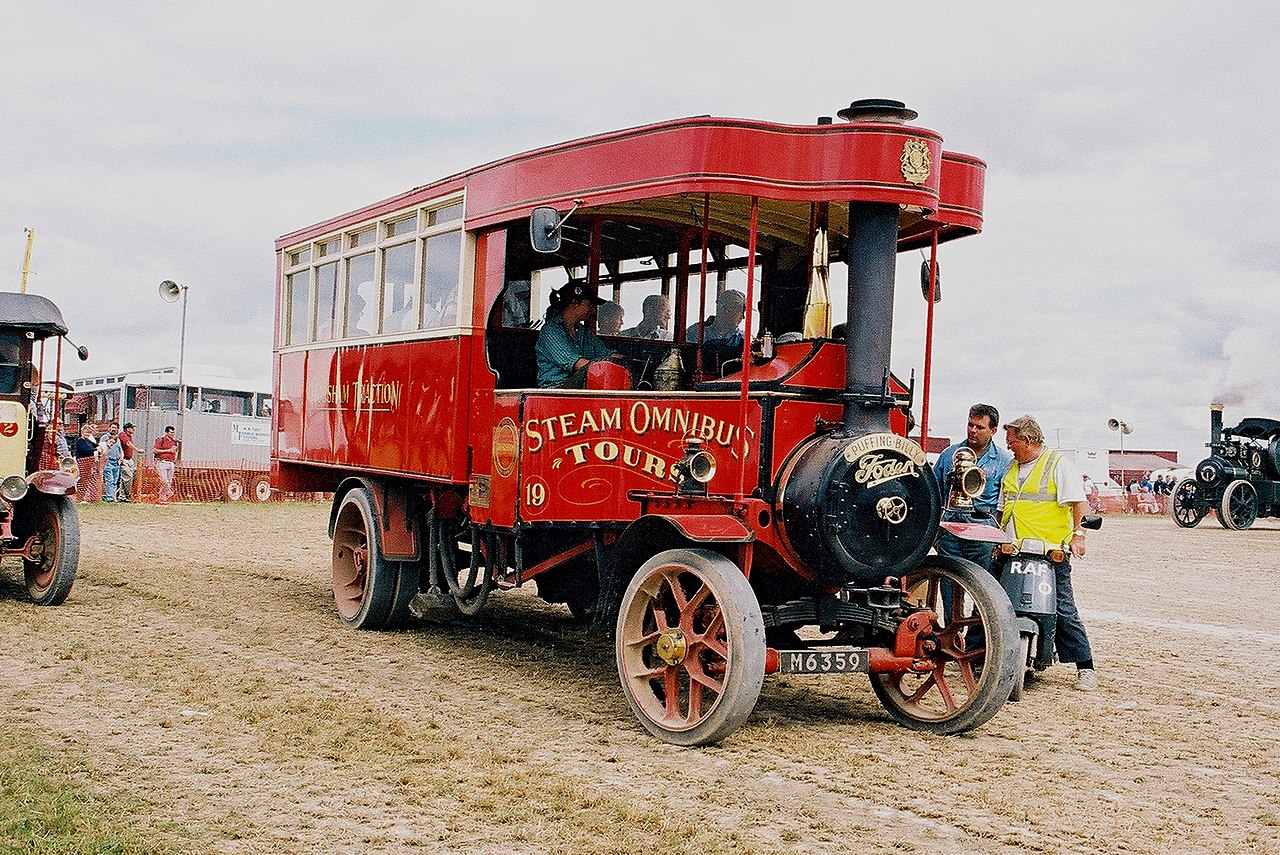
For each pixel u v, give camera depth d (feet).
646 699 20.95
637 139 21.94
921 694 22.36
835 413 21.79
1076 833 16.25
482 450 25.25
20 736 19.15
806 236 26.43
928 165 20.85
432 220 28.94
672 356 24.21
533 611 34.63
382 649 27.91
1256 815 17.39
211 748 18.89
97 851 13.88
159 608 32.48
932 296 22.97
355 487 31.45
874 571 20.58
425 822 15.71
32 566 33.45
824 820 16.33
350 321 32.86
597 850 14.76
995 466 27.37
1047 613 25.72
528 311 26.84
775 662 20.03
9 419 33.01
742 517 20.86
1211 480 89.71
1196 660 30.22
